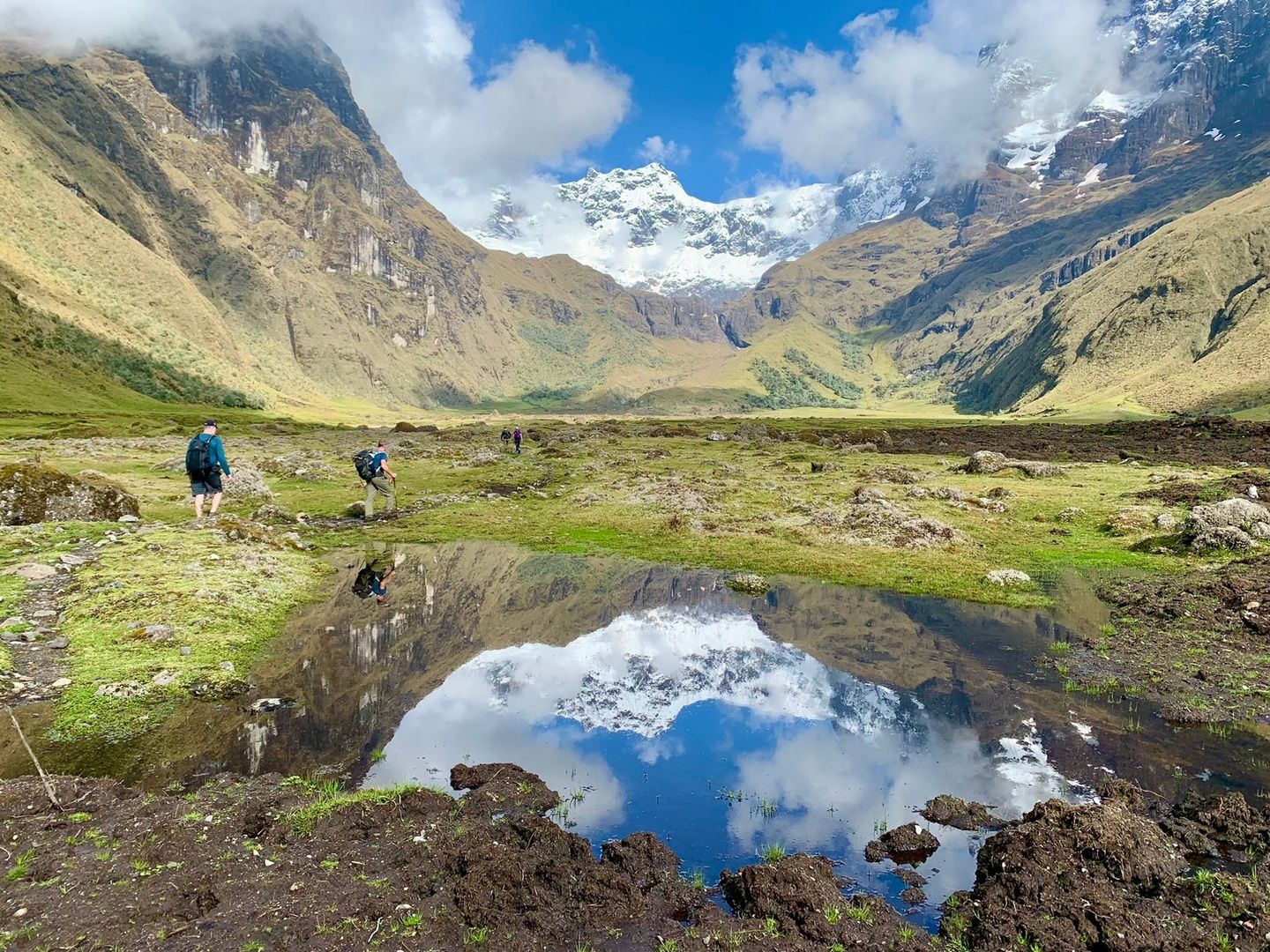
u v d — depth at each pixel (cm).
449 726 1275
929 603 2123
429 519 3256
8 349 13312
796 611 2045
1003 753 1201
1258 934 712
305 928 693
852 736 1271
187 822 861
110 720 1171
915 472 4981
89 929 662
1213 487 3597
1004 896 794
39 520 2333
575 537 3023
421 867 813
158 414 12644
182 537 2194
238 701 1305
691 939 732
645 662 1630
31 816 858
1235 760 1160
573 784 1094
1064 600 2123
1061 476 4691
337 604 1950
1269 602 1888
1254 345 19062
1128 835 840
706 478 4722
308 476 4253
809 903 779
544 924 740
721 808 1033
